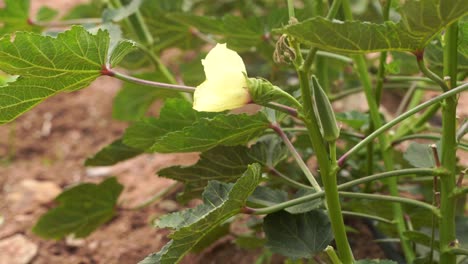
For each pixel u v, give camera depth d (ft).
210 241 3.92
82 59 2.77
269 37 4.17
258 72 4.93
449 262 2.95
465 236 3.19
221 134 2.99
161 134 3.39
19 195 5.34
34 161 6.02
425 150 3.30
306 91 2.68
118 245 4.70
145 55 4.72
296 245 3.02
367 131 3.82
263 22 4.18
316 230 3.04
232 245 4.45
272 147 3.32
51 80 2.81
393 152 4.22
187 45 5.00
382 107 5.80
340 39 2.49
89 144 6.28
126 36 4.55
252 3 6.45
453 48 2.80
